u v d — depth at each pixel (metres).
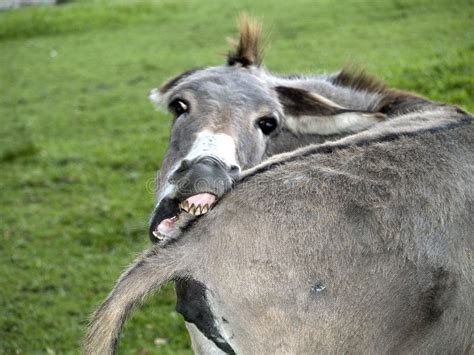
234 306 4.50
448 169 4.97
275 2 32.62
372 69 17.69
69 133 20.11
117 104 22.11
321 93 7.29
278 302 4.48
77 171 16.88
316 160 4.88
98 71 26.42
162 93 7.07
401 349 4.70
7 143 19.84
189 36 29.52
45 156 18.14
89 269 12.45
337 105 6.79
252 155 6.30
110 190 15.62
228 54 7.32
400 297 4.62
